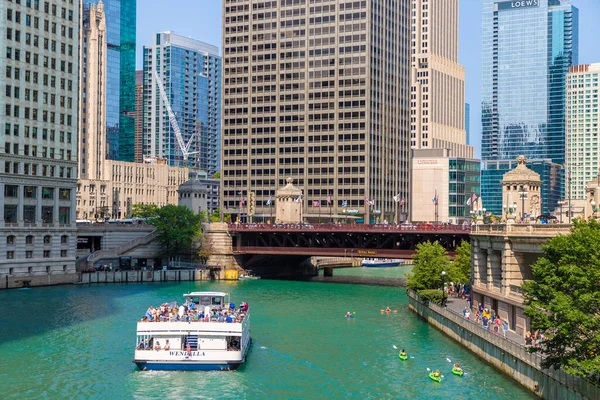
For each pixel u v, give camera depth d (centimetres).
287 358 8588
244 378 7725
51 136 15662
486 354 8188
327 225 17962
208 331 8075
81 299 13200
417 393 7100
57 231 15688
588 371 5650
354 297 14300
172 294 14175
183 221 18738
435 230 16500
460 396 6931
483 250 9988
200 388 7356
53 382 7506
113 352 8800
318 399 7006
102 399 6981
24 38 15075
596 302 5797
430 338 9738
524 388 7038
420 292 11256
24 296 13538
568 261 6141
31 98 15200
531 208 17062
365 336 9888
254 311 12194
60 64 15950
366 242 17838
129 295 13912
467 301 10988
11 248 14688
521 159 17312
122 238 18650
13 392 7162
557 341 6019
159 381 7594
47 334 9788
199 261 19200
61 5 16012
